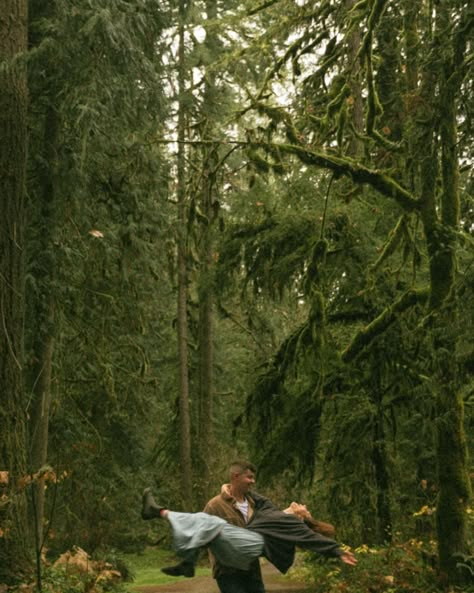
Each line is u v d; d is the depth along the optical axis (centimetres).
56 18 1109
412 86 1182
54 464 1592
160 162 1373
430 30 1002
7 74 995
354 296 1471
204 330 2612
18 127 998
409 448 1475
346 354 1381
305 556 1554
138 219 1328
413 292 1294
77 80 1094
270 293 1514
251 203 1526
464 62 995
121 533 2494
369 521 1529
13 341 960
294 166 1482
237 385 2595
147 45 1277
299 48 1391
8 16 1012
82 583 913
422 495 1476
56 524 1983
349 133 1504
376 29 1235
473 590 1059
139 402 2000
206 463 2566
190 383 2856
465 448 1138
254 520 571
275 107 1251
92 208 1334
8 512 915
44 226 1214
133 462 2158
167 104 1220
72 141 1238
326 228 1459
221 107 2091
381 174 1182
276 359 1535
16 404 949
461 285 1046
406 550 1201
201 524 556
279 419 1520
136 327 1544
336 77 1295
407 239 1287
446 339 1084
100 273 1472
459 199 1171
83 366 1623
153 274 1481
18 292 973
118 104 1166
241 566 561
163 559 2592
